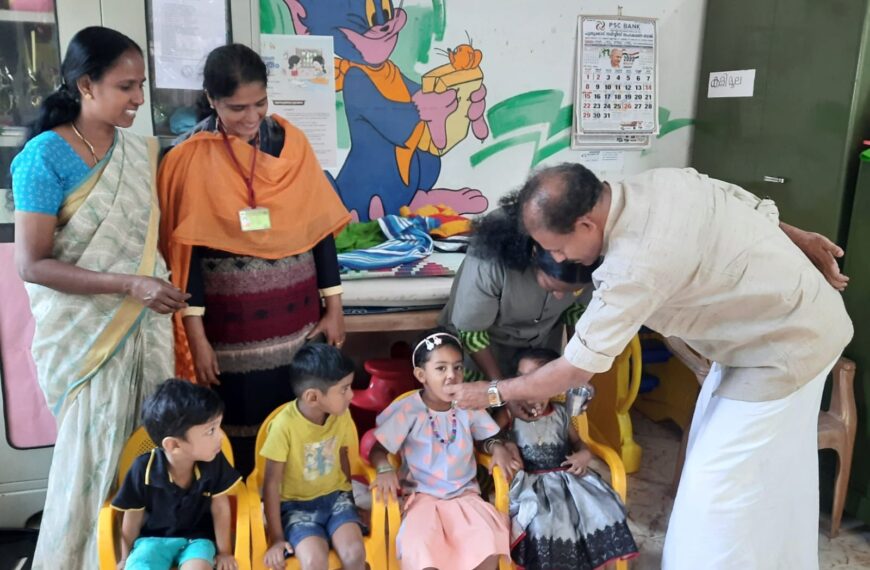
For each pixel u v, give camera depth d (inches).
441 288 91.4
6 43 79.7
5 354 83.4
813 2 96.6
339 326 82.0
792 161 101.8
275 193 72.6
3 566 81.4
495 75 113.4
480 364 83.0
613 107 120.0
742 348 62.6
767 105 106.7
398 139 110.9
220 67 65.4
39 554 66.7
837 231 94.4
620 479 77.3
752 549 63.6
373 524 70.1
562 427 81.4
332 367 68.2
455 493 74.5
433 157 113.3
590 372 59.0
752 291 58.9
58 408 66.1
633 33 118.5
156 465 62.9
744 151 112.6
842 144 92.6
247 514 66.3
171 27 83.2
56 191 61.5
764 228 60.7
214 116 72.2
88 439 65.4
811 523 66.8
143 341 67.6
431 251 102.9
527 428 80.1
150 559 60.9
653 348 117.1
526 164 118.7
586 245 57.8
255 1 86.2
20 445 86.0
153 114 85.0
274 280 74.2
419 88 110.0
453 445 76.3
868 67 90.6
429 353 74.7
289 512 70.6
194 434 60.8
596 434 113.1
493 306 78.0
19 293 82.7
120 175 64.7
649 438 119.6
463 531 69.8
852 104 91.0
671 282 56.1
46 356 64.9
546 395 62.6
